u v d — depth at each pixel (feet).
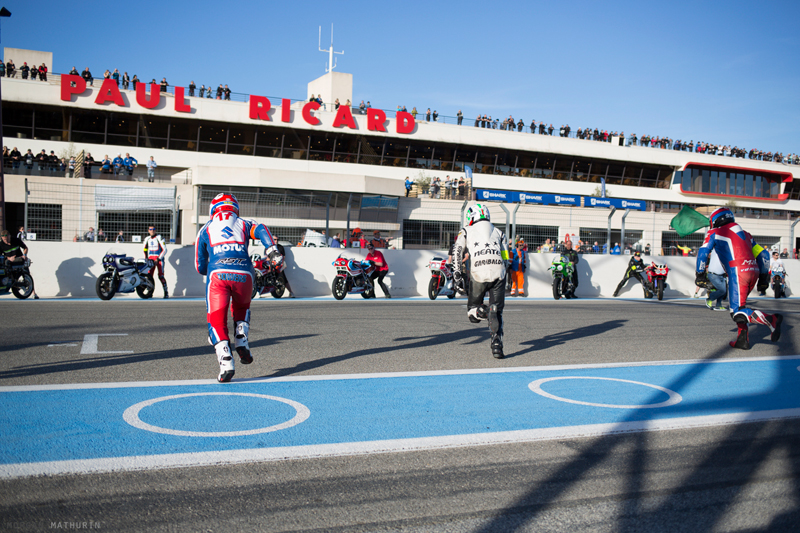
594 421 13.79
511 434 12.66
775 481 10.35
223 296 16.79
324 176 99.04
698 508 9.19
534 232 64.54
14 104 107.34
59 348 21.44
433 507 9.02
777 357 23.76
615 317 37.52
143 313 33.27
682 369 20.67
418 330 28.84
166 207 54.24
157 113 115.65
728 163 171.32
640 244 67.82
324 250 53.62
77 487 9.42
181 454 10.93
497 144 144.87
